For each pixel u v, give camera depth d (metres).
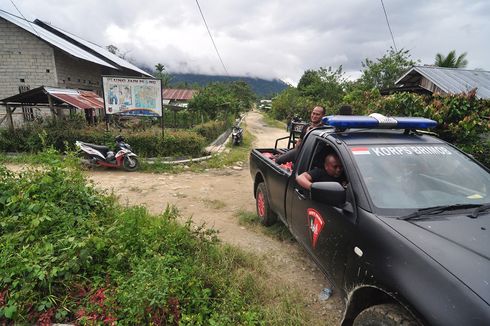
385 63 24.91
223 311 2.42
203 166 8.91
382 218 2.06
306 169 3.17
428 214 2.10
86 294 2.49
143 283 2.33
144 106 9.20
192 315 2.36
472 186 2.45
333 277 2.45
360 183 2.33
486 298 1.40
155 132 9.65
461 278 1.51
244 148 13.32
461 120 6.22
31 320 2.29
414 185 2.37
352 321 2.20
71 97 9.70
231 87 71.00
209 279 2.81
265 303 2.79
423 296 1.55
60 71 13.18
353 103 9.34
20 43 12.53
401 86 13.63
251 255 3.58
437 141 2.91
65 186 3.71
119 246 2.97
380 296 1.98
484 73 12.48
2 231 3.14
